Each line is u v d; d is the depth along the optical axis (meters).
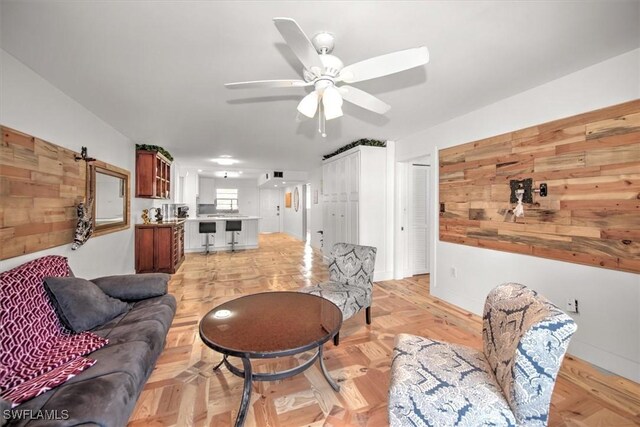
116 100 2.71
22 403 1.16
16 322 1.47
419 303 3.52
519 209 2.63
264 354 1.44
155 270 4.79
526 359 1.11
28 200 2.03
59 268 1.98
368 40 1.72
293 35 1.22
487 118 2.92
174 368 2.15
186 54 1.91
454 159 3.35
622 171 1.96
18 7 1.43
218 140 4.42
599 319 2.09
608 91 2.01
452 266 3.43
